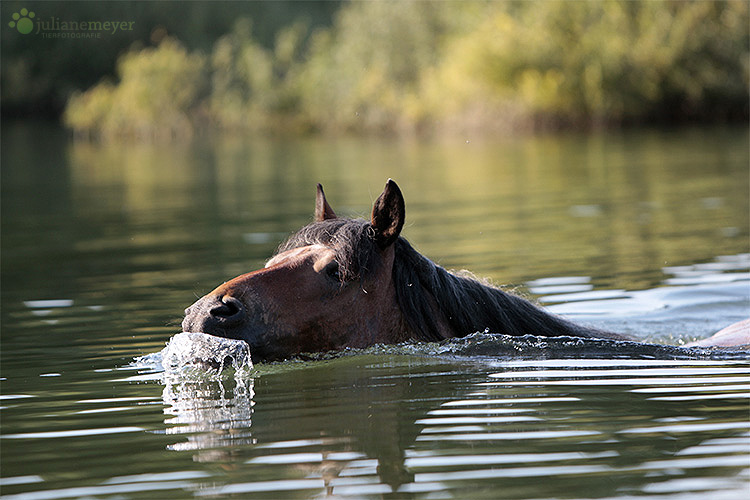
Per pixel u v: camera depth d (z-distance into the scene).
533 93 54.41
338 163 38.38
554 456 5.43
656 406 6.40
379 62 67.19
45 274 15.16
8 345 9.77
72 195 29.73
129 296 12.61
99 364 8.60
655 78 53.69
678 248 15.12
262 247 16.97
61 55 86.38
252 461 5.53
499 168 32.50
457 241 16.59
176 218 22.61
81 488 5.25
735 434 5.72
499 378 7.29
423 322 8.03
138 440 6.09
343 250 7.70
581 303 11.27
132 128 68.56
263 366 7.60
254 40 80.25
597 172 29.44
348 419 6.29
